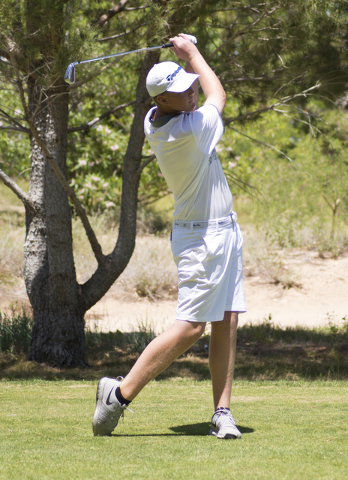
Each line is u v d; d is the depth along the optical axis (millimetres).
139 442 6395
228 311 7277
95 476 4891
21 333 18719
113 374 15445
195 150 6723
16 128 16188
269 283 29078
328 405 9117
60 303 16625
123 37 15547
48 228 16328
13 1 11922
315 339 20188
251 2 16297
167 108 6820
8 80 12695
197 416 8383
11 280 27578
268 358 17578
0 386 12945
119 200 42156
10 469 5133
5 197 46219
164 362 6902
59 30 12188
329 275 29750
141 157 17469
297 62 17422
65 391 11773
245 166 38625
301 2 15055
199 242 6941
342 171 32812
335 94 17969
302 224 36000
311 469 5082
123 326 23016
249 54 17250
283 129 39812
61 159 16266
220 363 7238
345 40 17297
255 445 6125
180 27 15125
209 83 7438
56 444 6281
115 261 17203
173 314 25578
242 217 42875
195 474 4922
